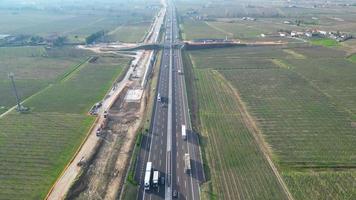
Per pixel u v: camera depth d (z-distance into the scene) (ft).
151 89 647.15
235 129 484.74
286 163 401.08
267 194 347.77
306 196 344.28
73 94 623.36
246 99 595.47
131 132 478.18
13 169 392.27
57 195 348.79
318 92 624.18
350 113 534.37
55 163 403.75
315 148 433.07
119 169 392.27
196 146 438.40
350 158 409.90
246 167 393.91
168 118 518.37
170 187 358.64
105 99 600.80
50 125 497.46
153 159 408.67
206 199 340.59
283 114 532.32
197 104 574.56
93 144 444.55
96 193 353.51
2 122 507.30
